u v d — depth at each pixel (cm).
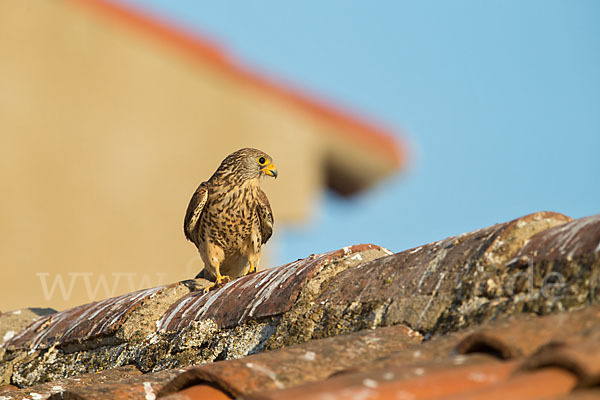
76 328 879
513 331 434
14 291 1416
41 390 680
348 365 506
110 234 1509
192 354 734
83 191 1498
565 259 505
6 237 1427
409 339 550
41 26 1507
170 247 1553
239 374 475
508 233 571
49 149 1486
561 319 439
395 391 363
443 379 375
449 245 616
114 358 815
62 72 1510
